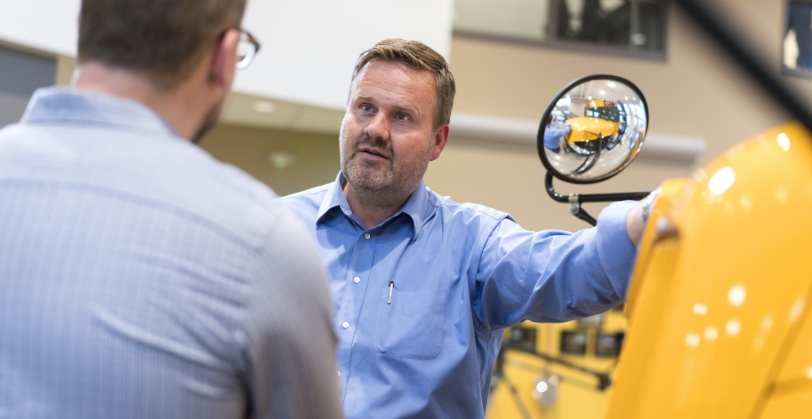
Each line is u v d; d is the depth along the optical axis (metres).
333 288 1.53
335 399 0.79
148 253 0.67
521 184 6.31
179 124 0.76
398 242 1.55
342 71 4.79
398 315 1.48
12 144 0.72
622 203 1.18
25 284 0.66
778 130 0.62
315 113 5.64
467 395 1.49
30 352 0.65
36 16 3.72
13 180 0.69
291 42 4.60
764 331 0.55
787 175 0.58
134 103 0.73
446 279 1.51
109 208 0.68
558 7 6.56
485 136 6.28
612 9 6.61
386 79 1.48
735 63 0.44
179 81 0.74
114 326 0.65
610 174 1.27
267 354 0.71
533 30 6.54
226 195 0.72
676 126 6.49
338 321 1.49
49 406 0.65
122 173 0.69
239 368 0.70
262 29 4.47
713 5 0.42
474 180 6.27
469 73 6.41
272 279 0.71
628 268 1.14
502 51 6.45
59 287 0.66
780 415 0.53
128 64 0.72
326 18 4.71
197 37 0.73
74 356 0.65
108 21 0.71
